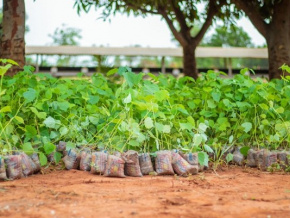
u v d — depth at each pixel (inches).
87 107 173.3
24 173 143.8
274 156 164.7
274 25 257.8
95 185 130.6
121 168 144.7
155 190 124.4
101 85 187.8
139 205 106.7
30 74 178.7
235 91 183.6
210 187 130.0
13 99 169.8
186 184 134.5
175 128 165.5
